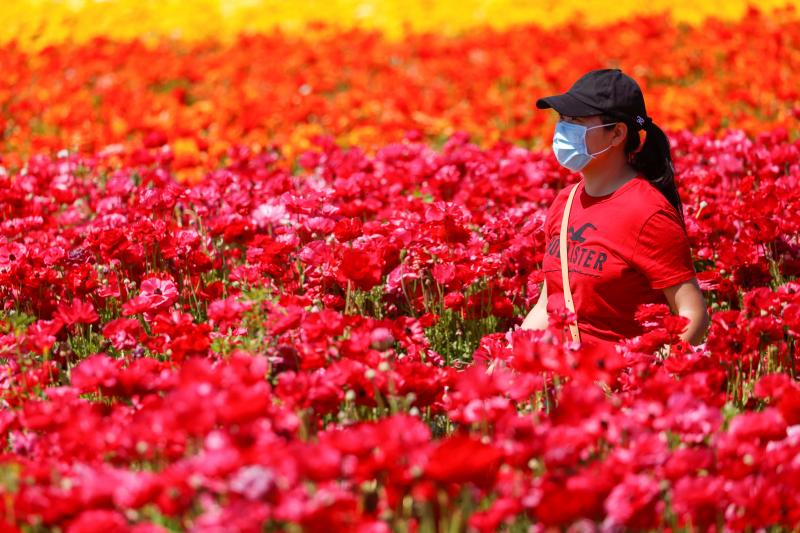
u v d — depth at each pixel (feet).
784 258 49.78
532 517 27.91
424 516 26.07
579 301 39.99
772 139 69.67
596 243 39.11
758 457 26.94
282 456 24.94
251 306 35.65
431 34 140.36
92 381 30.60
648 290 39.14
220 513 23.29
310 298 42.32
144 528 23.56
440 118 95.50
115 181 62.90
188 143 83.56
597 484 24.76
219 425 29.66
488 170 64.28
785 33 123.85
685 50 120.47
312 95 105.09
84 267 46.29
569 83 105.91
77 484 26.11
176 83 126.82
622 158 39.73
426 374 32.04
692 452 26.09
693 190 59.41
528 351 30.66
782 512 26.30
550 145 80.74
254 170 67.10
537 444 26.18
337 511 24.18
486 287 48.01
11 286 45.88
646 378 32.32
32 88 117.08
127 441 27.84
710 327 39.01
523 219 54.24
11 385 35.60
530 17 151.74
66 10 154.61
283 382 30.01
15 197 59.47
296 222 50.19
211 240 54.34
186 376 29.22
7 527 24.30
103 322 48.24
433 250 46.88
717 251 51.72
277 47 134.92
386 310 48.11
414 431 25.81
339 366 31.22
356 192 58.44
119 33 154.51
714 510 25.72
